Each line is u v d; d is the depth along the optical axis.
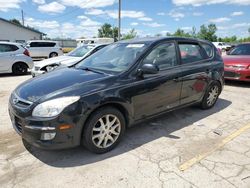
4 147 3.45
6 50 10.29
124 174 2.85
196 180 2.74
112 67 3.72
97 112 3.08
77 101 2.89
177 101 4.29
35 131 2.81
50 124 2.78
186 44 4.56
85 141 3.10
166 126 4.29
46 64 7.96
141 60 3.66
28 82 3.58
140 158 3.20
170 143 3.64
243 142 3.70
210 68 4.94
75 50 9.25
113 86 3.24
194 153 3.34
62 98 2.86
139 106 3.60
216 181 2.72
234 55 8.61
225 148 3.50
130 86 3.40
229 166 3.02
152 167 2.99
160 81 3.81
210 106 5.30
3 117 4.68
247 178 2.78
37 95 2.98
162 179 2.76
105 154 3.28
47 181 2.71
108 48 4.46
